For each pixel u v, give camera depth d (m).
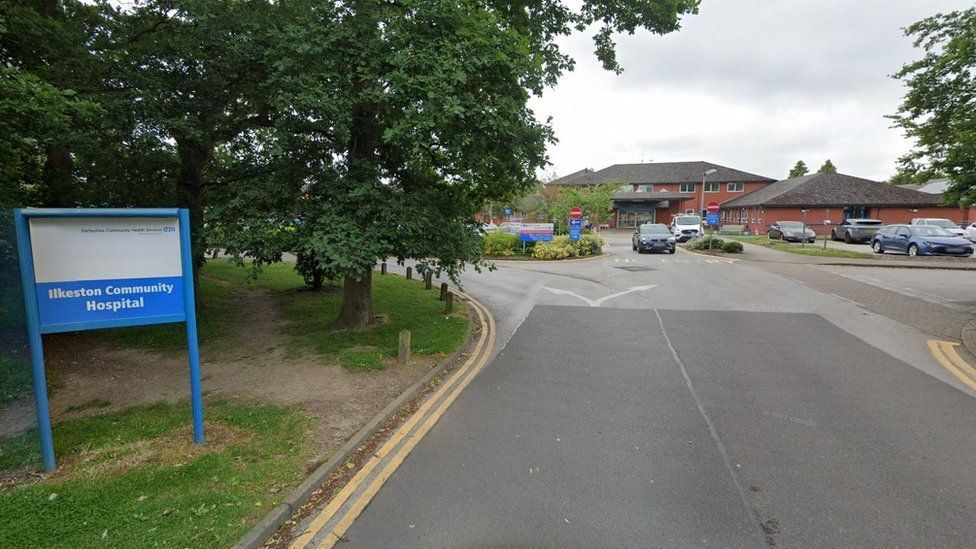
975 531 3.22
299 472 3.94
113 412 5.20
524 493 3.72
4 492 3.53
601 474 3.99
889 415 5.10
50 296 3.76
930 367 6.67
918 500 3.58
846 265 18.39
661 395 5.75
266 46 6.97
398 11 6.63
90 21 8.09
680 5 9.86
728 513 3.45
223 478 3.80
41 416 3.80
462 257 7.75
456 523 3.36
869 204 36.69
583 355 7.41
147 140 7.31
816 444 4.48
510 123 6.42
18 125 5.34
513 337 8.52
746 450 4.38
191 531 3.15
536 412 5.28
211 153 9.30
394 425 5.00
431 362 6.93
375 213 6.80
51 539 3.03
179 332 8.55
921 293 12.22
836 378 6.25
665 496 3.67
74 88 6.41
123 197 8.48
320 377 6.25
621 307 11.01
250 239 6.16
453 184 8.74
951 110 10.51
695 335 8.50
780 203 38.47
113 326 3.95
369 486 3.85
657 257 22.98
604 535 3.22
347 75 6.12
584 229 41.94
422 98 6.07
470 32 6.09
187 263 4.17
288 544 3.18
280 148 6.20
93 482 3.68
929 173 10.81
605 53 10.96
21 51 6.52
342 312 8.92
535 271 17.94
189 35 7.46
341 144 7.07
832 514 3.43
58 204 8.20
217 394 5.71
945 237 20.67
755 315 10.02
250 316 9.99
